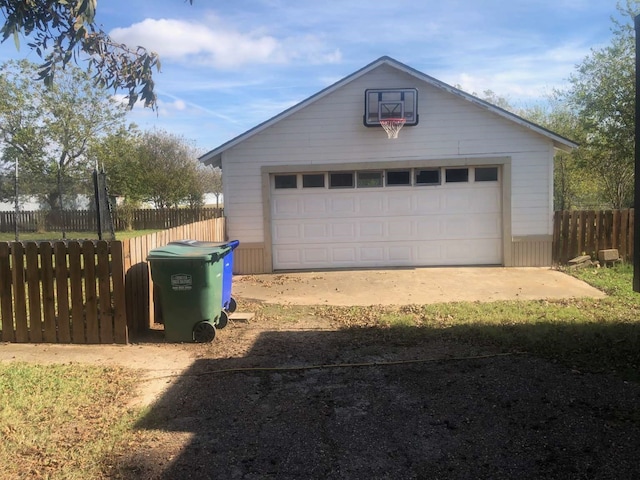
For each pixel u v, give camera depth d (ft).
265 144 39.52
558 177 75.77
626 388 15.20
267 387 16.06
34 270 20.95
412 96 38.50
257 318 25.31
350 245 40.34
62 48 12.16
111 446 12.16
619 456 11.41
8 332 21.29
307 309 27.20
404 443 12.31
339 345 20.44
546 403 14.32
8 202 65.92
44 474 10.91
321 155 39.40
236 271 40.06
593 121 60.39
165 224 88.84
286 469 11.23
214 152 39.73
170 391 15.74
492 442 12.24
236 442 12.43
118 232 83.30
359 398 15.06
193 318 21.12
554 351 18.74
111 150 100.01
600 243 39.42
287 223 40.32
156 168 104.53
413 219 40.04
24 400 14.64
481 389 15.46
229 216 39.96
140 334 22.49
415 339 20.95
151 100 13.23
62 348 20.40
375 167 39.32
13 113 95.45
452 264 40.19
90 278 20.85
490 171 39.68
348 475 10.98
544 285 32.58
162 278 20.97
